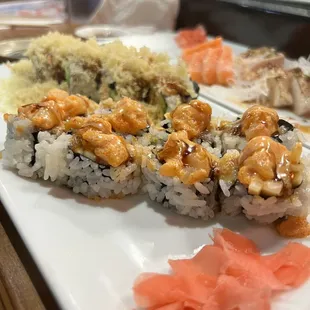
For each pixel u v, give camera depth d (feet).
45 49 0.94
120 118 0.62
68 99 0.66
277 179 0.50
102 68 0.84
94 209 0.56
